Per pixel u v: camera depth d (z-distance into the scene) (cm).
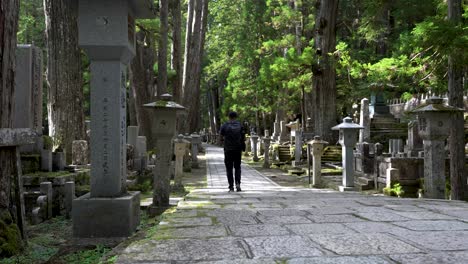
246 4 3606
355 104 2770
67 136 1384
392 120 2464
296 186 1378
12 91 515
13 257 468
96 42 571
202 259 250
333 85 2186
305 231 337
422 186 1101
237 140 902
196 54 2783
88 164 1270
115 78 588
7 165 500
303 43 2734
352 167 1127
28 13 3553
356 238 305
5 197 495
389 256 250
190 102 2781
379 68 1237
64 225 720
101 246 520
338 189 1185
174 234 330
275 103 3394
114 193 586
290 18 2644
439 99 764
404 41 1141
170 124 774
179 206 530
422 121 780
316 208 491
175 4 2636
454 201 585
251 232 337
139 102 2366
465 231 331
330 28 2116
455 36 906
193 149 2078
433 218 401
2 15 491
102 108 587
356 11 3027
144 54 2638
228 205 540
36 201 792
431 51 1089
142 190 1209
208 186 1325
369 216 417
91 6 573
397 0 2502
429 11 2445
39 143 1018
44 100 3106
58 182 867
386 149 2167
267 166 2202
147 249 277
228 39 4169
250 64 3866
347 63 1554
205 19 3030
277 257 252
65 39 1390
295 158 2067
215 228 358
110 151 588
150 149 2325
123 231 566
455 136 1049
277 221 393
